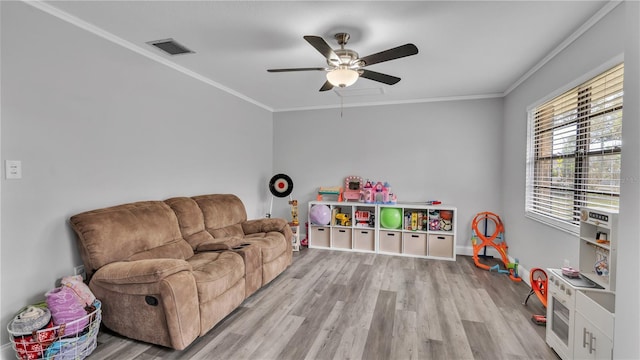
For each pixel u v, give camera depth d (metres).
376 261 4.10
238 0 1.99
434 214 4.38
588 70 2.22
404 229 4.40
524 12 2.10
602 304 1.73
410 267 3.84
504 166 4.15
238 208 3.84
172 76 3.17
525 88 3.43
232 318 2.52
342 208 4.98
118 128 2.62
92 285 2.17
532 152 3.32
